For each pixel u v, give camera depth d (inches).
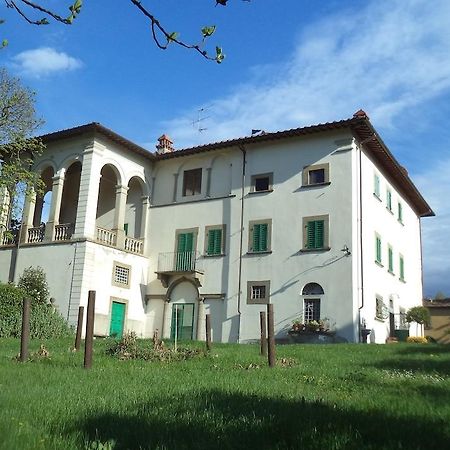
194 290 1239.5
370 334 1096.8
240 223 1204.5
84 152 1226.0
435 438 208.5
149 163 1363.2
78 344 658.2
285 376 431.8
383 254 1243.8
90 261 1164.5
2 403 278.1
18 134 1171.3
